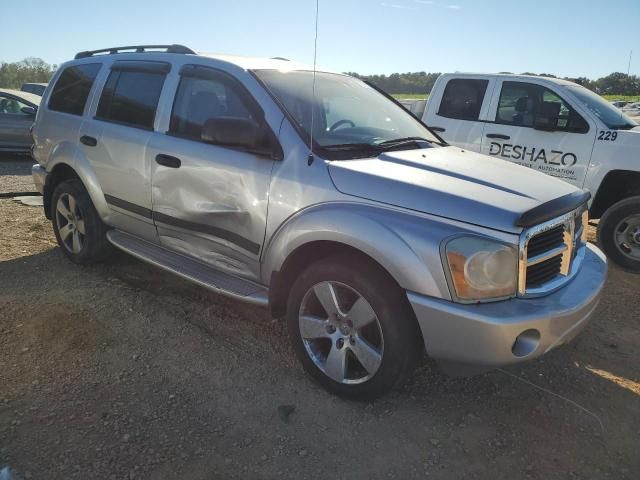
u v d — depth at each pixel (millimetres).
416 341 2885
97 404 2971
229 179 3424
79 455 2576
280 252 3193
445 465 2646
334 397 3143
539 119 6305
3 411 2867
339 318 3045
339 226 2883
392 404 3113
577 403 3209
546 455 2750
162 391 3125
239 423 2881
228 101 3594
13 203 7438
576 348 3879
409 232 2701
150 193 3988
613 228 5727
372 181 2930
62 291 4410
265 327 3965
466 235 2633
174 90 3934
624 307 4676
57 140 4906
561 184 3305
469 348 2621
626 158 5770
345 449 2727
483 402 3180
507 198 2812
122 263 5090
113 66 4555
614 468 2678
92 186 4504
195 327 3906
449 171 3131
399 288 2820
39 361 3371
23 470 2457
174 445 2686
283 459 2633
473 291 2604
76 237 4910
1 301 4168
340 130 3539
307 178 3105
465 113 7121
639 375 3559
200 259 3844
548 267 2914
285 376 3336
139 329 3840
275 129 3301
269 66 3787
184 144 3727
